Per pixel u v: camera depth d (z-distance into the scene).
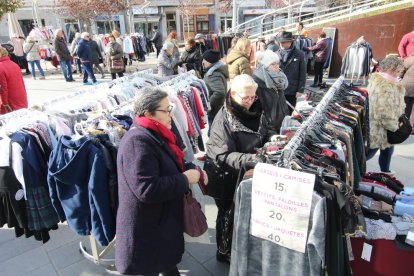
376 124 3.47
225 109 2.47
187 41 8.00
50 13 27.16
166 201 1.99
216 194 2.49
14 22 13.41
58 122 2.65
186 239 2.43
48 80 12.06
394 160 4.73
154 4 32.50
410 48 6.98
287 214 1.58
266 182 1.62
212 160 2.44
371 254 2.09
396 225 2.03
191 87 4.04
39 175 2.45
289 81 5.24
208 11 33.66
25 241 3.25
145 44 19.19
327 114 2.68
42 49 14.04
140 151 1.80
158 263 2.00
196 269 2.78
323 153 2.03
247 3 31.98
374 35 10.54
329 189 1.53
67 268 2.86
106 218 2.19
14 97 4.46
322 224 1.51
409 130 3.53
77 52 10.85
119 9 20.36
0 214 2.56
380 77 3.41
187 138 3.37
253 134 2.43
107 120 2.67
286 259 1.68
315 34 12.32
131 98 3.62
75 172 2.12
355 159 2.48
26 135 2.40
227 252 2.60
